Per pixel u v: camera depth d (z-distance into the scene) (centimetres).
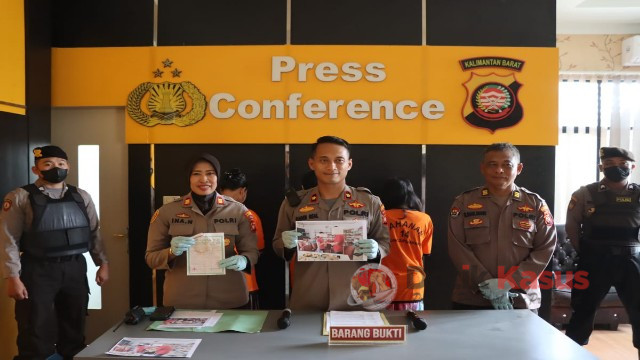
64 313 297
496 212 250
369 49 348
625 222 321
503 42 350
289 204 226
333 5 350
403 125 348
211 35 352
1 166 303
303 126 348
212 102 349
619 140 522
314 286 217
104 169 361
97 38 355
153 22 353
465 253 248
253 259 229
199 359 158
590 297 331
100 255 311
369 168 349
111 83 353
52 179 284
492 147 247
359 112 348
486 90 348
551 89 349
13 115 314
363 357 160
